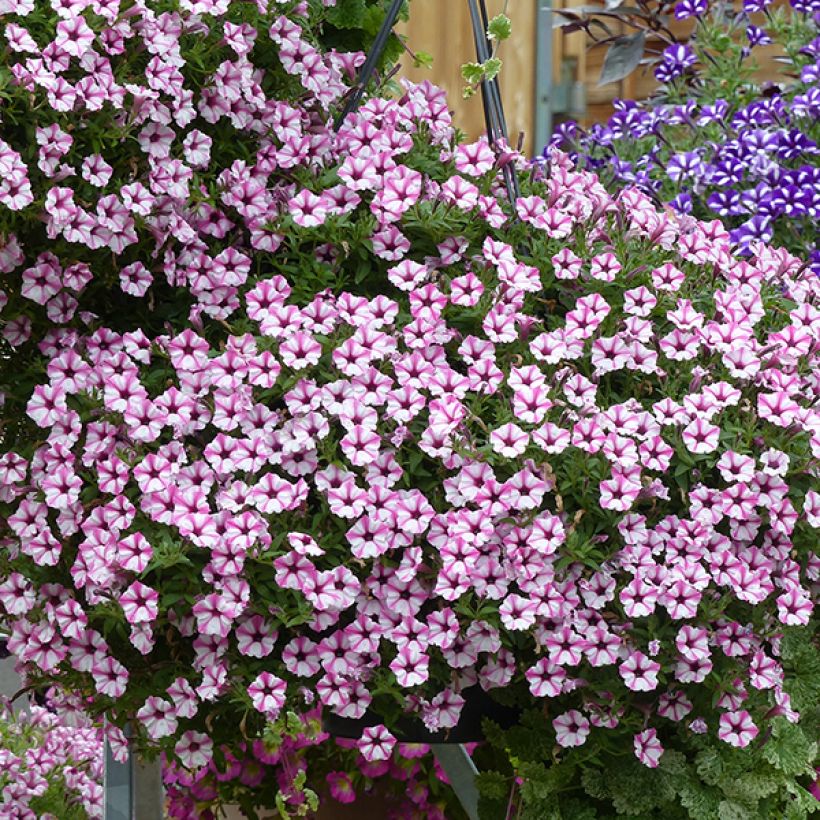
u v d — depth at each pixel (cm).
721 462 130
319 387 130
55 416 129
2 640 157
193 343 131
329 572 123
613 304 138
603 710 129
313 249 138
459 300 132
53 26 127
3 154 120
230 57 139
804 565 137
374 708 130
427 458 130
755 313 139
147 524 126
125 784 155
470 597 125
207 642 126
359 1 158
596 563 127
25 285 129
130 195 129
